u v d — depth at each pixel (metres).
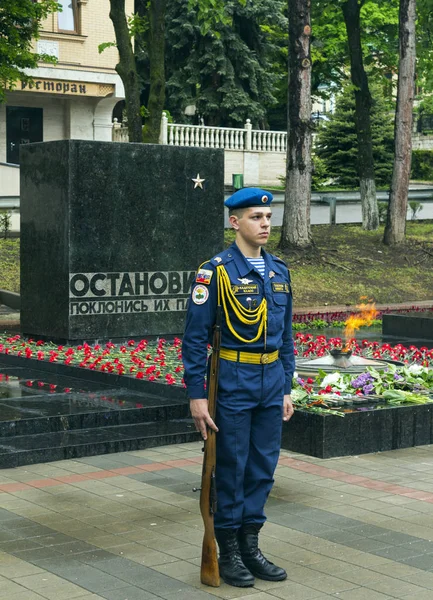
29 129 31.39
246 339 5.11
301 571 5.23
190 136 33.94
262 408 5.21
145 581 5.05
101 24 30.55
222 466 5.12
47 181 13.02
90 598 4.80
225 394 5.11
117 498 6.64
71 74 29.92
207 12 20.81
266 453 5.25
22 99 30.92
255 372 5.14
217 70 35.97
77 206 12.70
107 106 31.92
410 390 9.17
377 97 37.31
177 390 9.46
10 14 22.55
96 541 5.70
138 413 8.88
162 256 13.44
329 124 36.56
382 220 29.64
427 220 30.52
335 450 7.96
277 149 36.31
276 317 5.20
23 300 13.66
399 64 24.94
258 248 5.28
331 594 4.90
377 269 23.38
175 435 8.42
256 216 5.16
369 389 8.92
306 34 22.27
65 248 12.74
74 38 29.94
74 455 7.85
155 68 20.89
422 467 7.64
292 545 5.67
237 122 37.19
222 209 13.92
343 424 8.00
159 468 7.52
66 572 5.16
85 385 10.27
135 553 5.49
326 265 23.02
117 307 13.10
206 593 4.91
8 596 4.80
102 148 12.84
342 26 34.88
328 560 5.41
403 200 25.31
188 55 36.81
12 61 23.09
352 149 35.81
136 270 13.23
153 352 12.06
